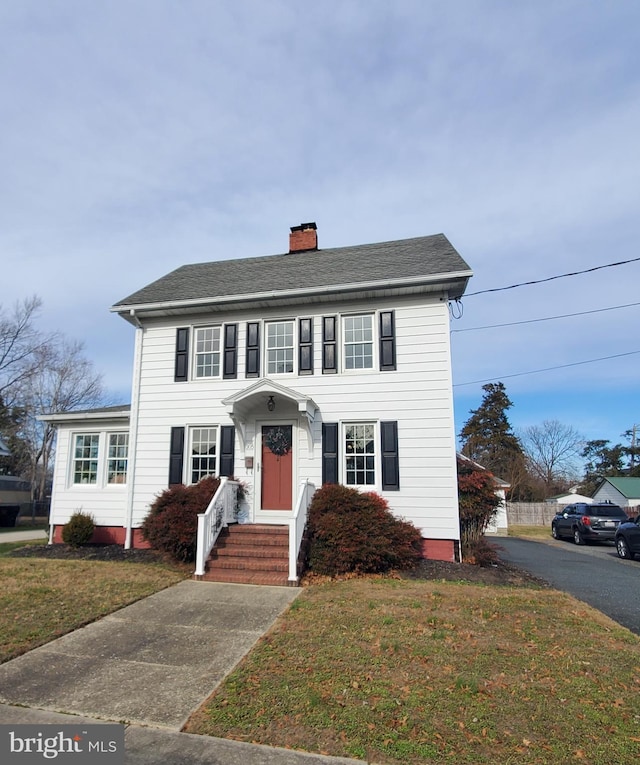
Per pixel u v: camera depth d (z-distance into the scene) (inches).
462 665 181.3
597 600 307.0
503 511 941.2
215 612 257.4
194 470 466.6
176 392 479.2
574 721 140.3
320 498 376.2
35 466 1358.3
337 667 178.7
